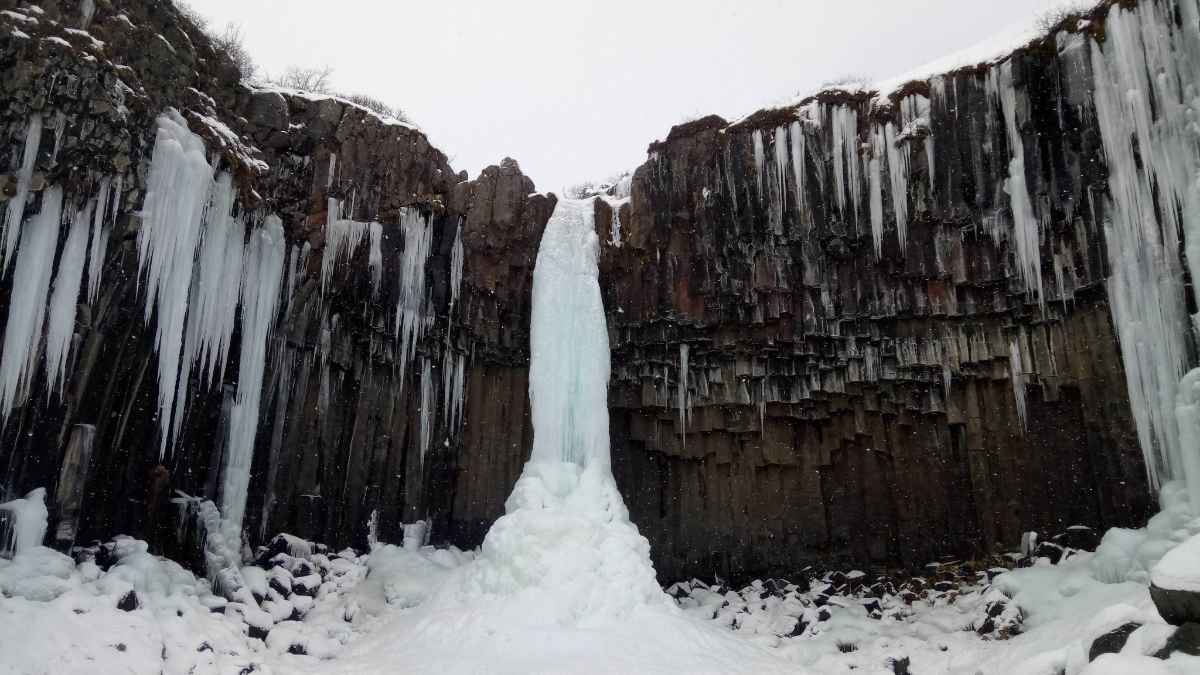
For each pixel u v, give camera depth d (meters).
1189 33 13.60
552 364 17.16
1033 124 15.20
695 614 17.30
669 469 19.80
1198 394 12.68
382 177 16.25
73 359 11.60
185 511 13.66
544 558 14.05
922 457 17.92
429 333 18.00
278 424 15.89
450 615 13.47
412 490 17.98
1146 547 12.45
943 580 16.56
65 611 9.57
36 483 11.16
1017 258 15.90
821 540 18.44
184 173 12.24
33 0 10.60
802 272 17.53
